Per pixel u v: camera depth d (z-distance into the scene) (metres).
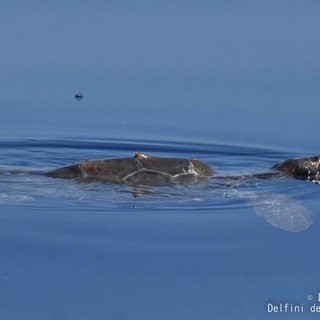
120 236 30.20
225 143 44.34
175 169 35.97
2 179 35.72
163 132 45.62
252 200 33.78
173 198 33.72
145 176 35.28
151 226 31.09
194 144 44.19
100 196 33.62
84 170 35.81
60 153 43.09
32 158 42.06
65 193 33.84
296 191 35.41
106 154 43.09
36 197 33.47
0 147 43.50
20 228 30.75
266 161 41.81
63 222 31.27
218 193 34.59
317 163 37.66
